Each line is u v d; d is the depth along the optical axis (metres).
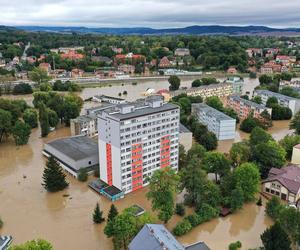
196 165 120.69
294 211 99.00
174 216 116.75
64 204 125.88
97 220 112.50
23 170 155.88
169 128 141.75
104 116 129.88
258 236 106.50
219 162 135.50
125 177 131.75
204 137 182.00
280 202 118.94
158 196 109.06
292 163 155.88
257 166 138.88
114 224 95.50
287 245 87.31
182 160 155.50
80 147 163.62
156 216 116.12
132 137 128.88
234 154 149.12
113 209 105.12
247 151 149.00
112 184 136.50
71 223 113.44
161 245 77.50
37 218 116.44
